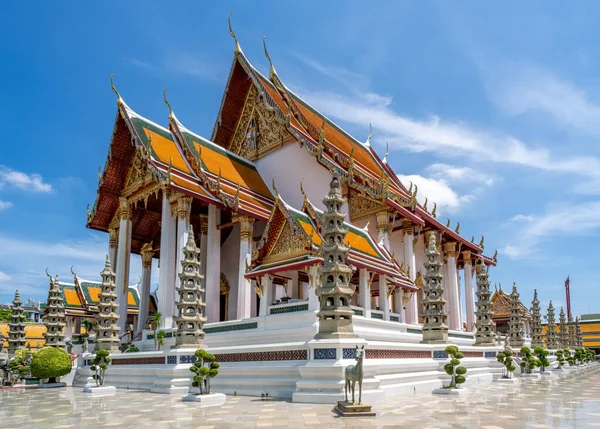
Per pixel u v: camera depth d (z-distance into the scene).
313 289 18.98
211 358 15.38
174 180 29.09
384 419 10.80
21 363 28.44
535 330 40.09
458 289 44.12
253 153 38.34
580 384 21.25
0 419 12.34
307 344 14.75
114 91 32.81
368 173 36.34
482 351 25.38
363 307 22.00
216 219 32.47
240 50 37.91
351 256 21.27
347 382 12.02
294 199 35.09
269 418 11.09
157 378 19.83
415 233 38.50
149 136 31.64
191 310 19.98
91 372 24.41
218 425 10.43
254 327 20.77
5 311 84.62
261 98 37.16
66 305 42.09
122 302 32.75
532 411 12.20
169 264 28.88
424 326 22.05
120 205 34.62
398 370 17.00
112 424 11.13
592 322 91.44
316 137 34.53
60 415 12.91
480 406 13.14
